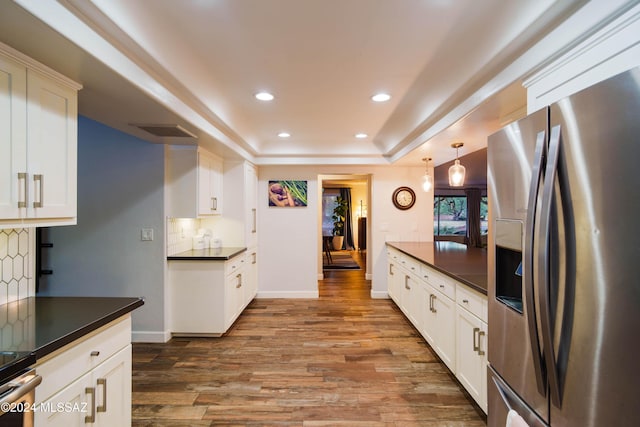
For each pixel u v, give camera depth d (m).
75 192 1.60
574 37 1.25
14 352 1.04
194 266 3.36
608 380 0.88
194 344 3.21
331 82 2.28
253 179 4.70
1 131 1.25
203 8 1.45
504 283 1.52
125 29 1.47
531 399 1.23
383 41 1.73
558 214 1.04
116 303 1.62
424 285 3.07
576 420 0.99
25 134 1.34
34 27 1.17
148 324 3.27
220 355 2.95
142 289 3.26
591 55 1.19
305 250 5.00
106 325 1.44
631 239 0.82
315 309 4.37
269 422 2.00
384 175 5.03
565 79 1.32
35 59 1.40
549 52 1.39
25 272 1.71
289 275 4.99
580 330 0.97
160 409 2.13
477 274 2.30
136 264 3.26
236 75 2.16
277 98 2.61
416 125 3.13
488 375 1.60
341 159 4.72
